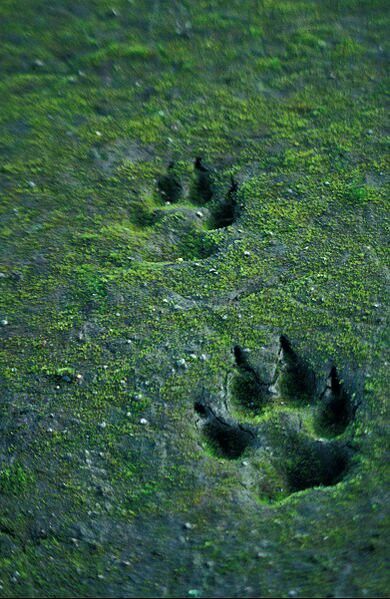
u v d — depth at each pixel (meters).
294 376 2.49
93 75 3.58
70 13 3.88
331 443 2.28
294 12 3.76
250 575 2.05
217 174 3.12
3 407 2.45
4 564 2.14
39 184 3.12
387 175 3.00
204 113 3.35
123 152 3.22
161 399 2.41
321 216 2.89
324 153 3.12
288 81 3.45
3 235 2.95
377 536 2.08
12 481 2.29
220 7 3.83
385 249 2.75
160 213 2.99
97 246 2.89
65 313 2.69
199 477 2.24
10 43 3.75
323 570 2.04
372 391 2.37
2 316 2.70
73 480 2.27
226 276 2.73
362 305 2.59
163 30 3.75
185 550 2.10
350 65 3.47
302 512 2.15
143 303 2.68
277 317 2.59
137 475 2.26
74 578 2.09
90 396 2.44
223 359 2.49
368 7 3.73
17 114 3.41
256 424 2.34
